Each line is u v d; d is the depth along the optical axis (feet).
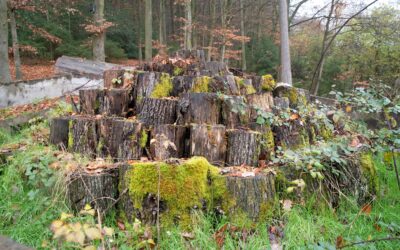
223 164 10.90
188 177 9.30
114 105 13.14
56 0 47.91
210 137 10.83
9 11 33.01
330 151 10.73
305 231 9.01
